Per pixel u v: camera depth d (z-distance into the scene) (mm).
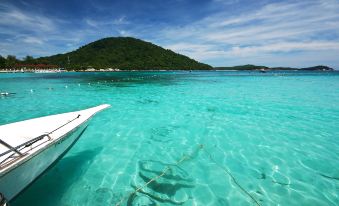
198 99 13305
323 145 5793
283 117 8625
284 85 22984
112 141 6211
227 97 14031
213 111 9820
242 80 32469
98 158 5121
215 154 5320
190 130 7117
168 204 3494
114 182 4117
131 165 4781
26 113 9578
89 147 5785
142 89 19281
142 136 6598
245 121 8102
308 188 3906
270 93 15922
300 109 10133
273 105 11117
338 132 6781
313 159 5008
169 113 9469
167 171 4527
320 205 3465
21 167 2846
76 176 4320
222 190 3863
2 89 19000
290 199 3613
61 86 21922
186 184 4055
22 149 3371
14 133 4125
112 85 23281
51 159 3623
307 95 14711
